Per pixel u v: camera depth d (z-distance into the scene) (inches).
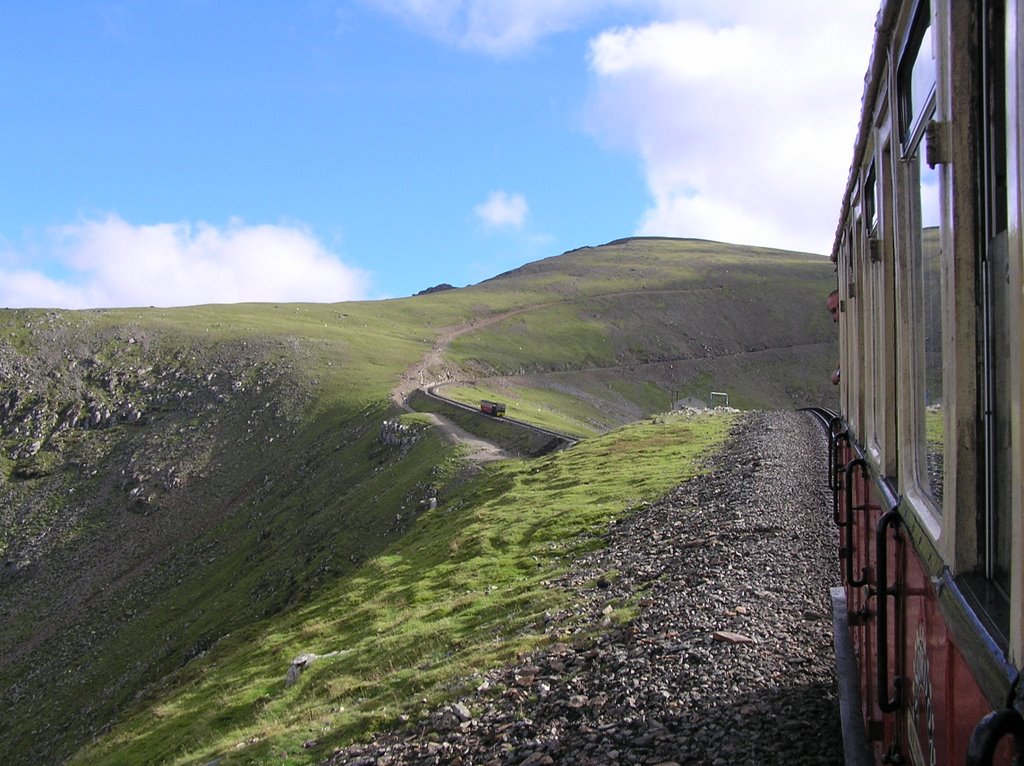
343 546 2298.2
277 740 515.2
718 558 645.9
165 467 4591.5
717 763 302.7
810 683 362.9
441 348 6594.5
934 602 124.6
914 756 149.0
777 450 1254.9
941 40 112.6
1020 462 85.3
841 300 357.4
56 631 3193.9
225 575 2992.1
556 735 370.3
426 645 692.1
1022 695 80.1
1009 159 88.9
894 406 184.1
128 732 972.6
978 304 107.4
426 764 387.5
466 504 1710.1
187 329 6796.3
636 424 2185.0
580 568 799.7
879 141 188.2
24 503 4704.7
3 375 5979.3
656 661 426.3
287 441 4503.0
